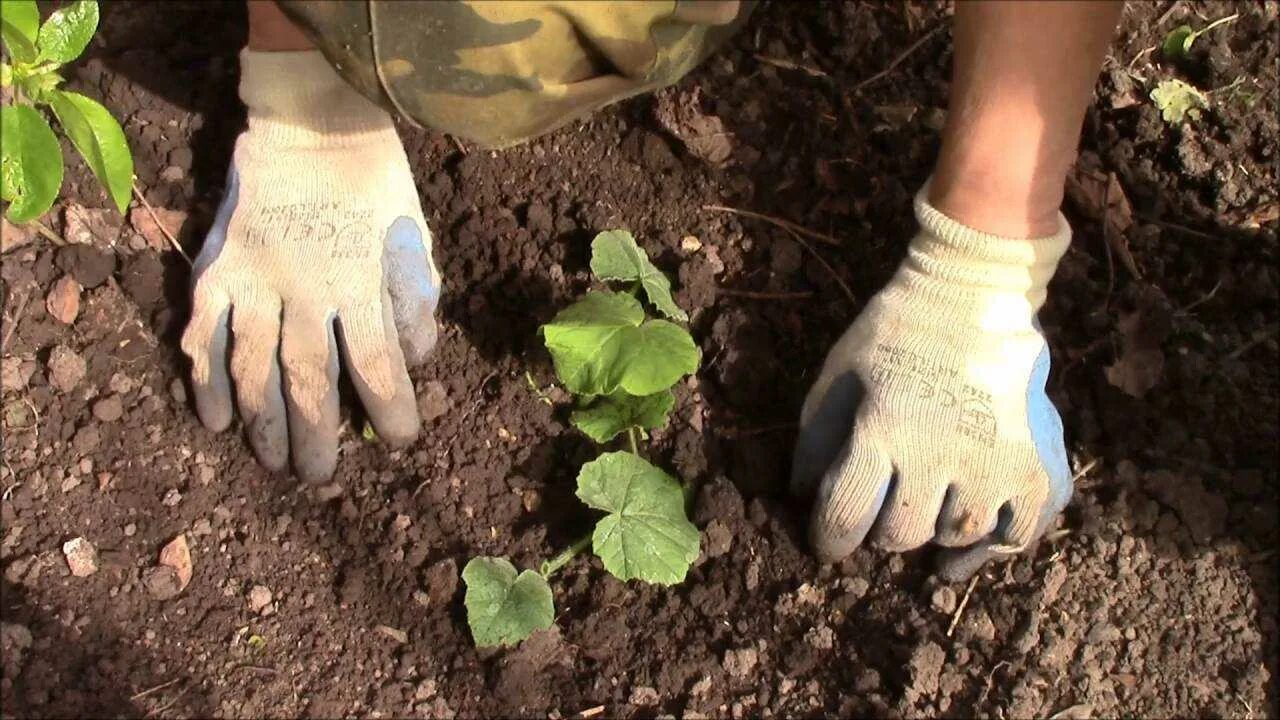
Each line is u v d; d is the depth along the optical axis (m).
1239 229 0.91
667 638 0.77
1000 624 0.77
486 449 0.81
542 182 0.88
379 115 0.78
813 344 0.85
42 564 0.74
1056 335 0.86
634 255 0.80
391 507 0.79
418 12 0.62
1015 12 0.65
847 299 0.86
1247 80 0.94
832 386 0.76
